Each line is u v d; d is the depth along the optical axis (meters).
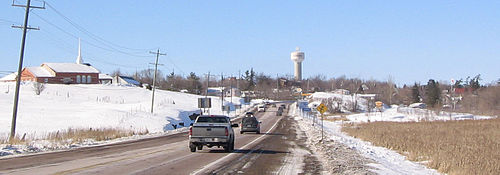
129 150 23.89
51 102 81.19
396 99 161.00
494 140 30.78
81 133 35.56
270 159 19.42
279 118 86.31
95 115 58.53
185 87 174.25
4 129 44.88
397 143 29.03
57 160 18.11
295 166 16.81
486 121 63.12
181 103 103.81
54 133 35.47
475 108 116.81
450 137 34.03
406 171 16.41
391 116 91.56
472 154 20.16
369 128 49.66
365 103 128.12
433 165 18.03
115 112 60.12
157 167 15.96
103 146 26.95
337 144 28.92
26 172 14.06
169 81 178.50
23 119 55.41
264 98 181.50
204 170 15.22
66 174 13.65
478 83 173.75
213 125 22.88
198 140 22.70
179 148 25.66
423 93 170.38
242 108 121.44
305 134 43.59
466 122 61.22
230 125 24.12
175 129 54.97
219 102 116.44
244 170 15.40
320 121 82.06
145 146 27.16
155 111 71.12
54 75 117.31
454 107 115.00
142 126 52.53
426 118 77.38
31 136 34.09
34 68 119.75
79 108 74.12
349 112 116.88
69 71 119.56
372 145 31.28
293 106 133.88
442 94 147.75
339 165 16.77
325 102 122.44
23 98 82.69
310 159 19.58
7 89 93.00
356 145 30.00
